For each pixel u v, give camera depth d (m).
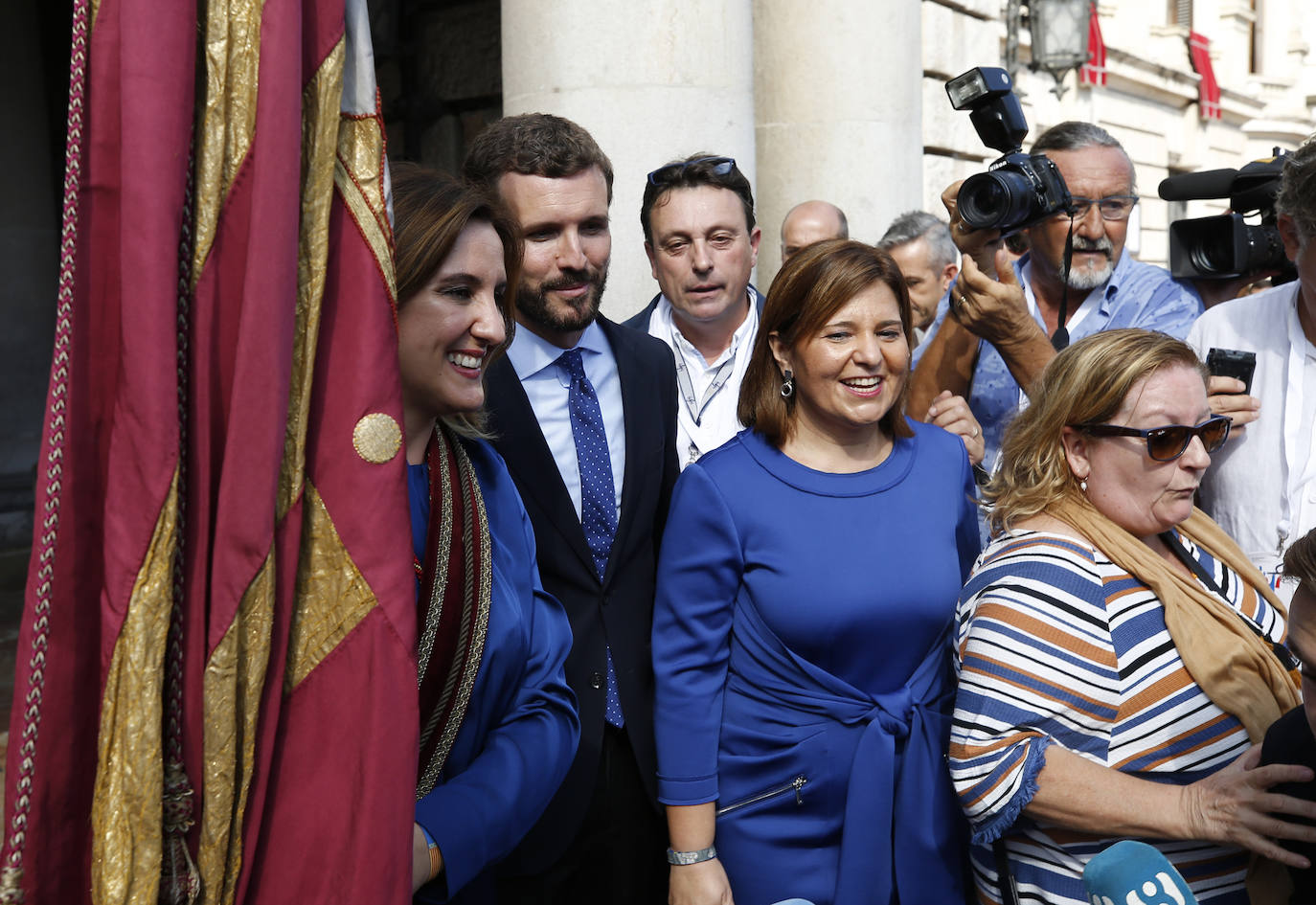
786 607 1.80
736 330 2.77
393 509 1.08
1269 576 2.12
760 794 1.83
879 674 1.82
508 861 1.88
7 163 7.33
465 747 1.45
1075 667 1.51
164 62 0.92
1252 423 2.15
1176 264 2.75
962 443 2.03
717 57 3.43
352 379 1.07
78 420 0.96
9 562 6.73
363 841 1.05
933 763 1.77
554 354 2.16
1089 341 1.68
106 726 0.93
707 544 1.86
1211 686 1.53
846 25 4.69
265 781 1.03
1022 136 2.36
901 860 1.75
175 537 0.94
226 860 1.00
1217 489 2.21
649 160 3.39
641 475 2.14
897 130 4.82
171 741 0.97
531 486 2.03
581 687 1.98
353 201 1.07
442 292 1.37
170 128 0.93
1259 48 13.24
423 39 5.23
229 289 1.00
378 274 1.08
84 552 0.97
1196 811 1.41
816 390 1.84
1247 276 2.72
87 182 0.96
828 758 1.79
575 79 3.37
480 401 1.44
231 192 0.99
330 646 1.06
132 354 0.92
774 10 4.75
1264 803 1.36
